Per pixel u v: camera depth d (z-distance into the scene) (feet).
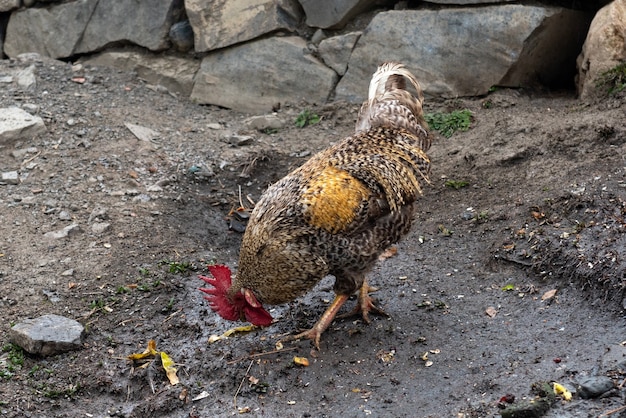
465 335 17.19
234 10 29.43
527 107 25.66
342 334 17.72
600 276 17.42
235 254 21.70
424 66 26.94
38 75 30.19
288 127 27.68
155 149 25.81
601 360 15.25
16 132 25.52
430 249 20.59
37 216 22.24
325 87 28.43
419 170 17.74
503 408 14.55
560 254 18.49
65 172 24.22
